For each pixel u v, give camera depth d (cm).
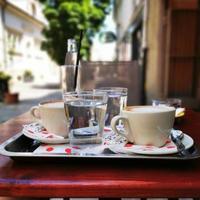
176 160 40
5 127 70
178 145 45
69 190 36
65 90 72
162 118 44
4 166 42
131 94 218
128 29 713
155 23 334
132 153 42
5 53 811
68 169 41
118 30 1142
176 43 263
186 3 256
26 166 42
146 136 44
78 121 47
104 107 49
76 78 77
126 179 37
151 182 36
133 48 613
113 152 43
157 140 44
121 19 980
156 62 321
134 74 216
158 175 38
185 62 265
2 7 788
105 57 1291
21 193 36
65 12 751
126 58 782
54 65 1341
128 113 45
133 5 584
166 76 273
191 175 38
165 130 44
